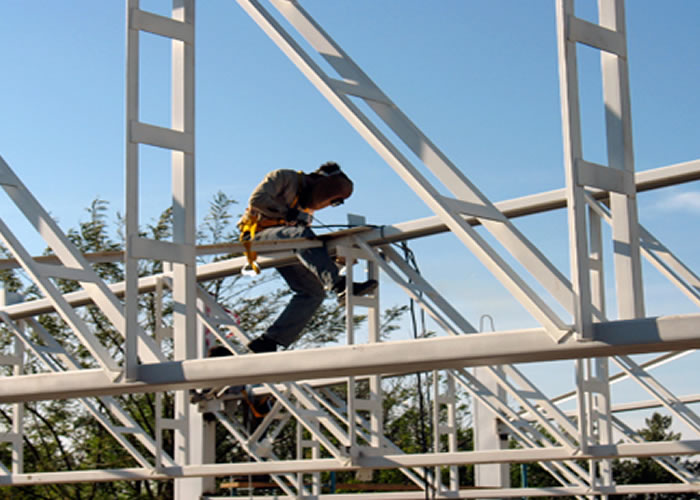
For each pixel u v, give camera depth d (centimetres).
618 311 388
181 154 474
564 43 355
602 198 769
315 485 1162
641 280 385
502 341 358
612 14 386
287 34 441
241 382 431
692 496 2316
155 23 469
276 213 685
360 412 2286
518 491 1041
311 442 1092
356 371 398
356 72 448
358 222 814
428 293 813
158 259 455
